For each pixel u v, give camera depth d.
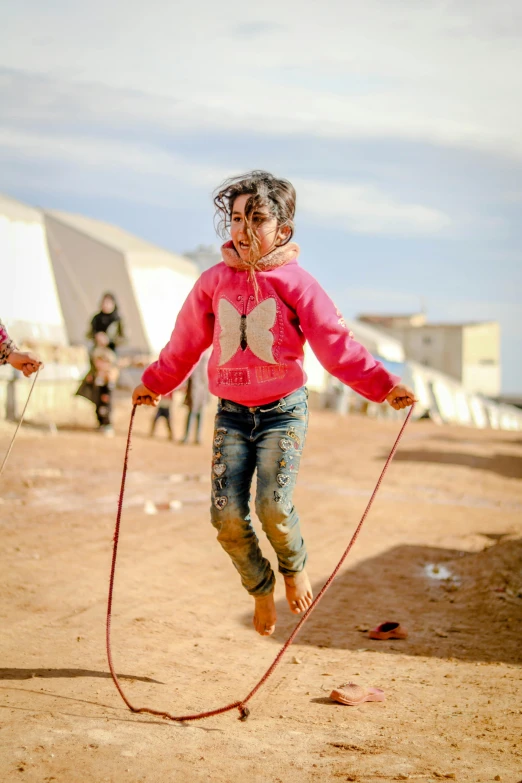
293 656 5.51
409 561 8.95
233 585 7.38
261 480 4.30
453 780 3.47
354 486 14.69
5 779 3.27
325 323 4.27
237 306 4.32
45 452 15.18
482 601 7.26
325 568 8.38
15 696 4.23
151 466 14.86
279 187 4.32
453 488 15.54
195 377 18.88
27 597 6.42
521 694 4.83
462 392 51.53
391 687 4.92
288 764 3.58
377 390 4.25
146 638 5.64
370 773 3.51
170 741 3.77
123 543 8.72
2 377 19.03
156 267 29.27
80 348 23.84
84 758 3.50
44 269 23.02
